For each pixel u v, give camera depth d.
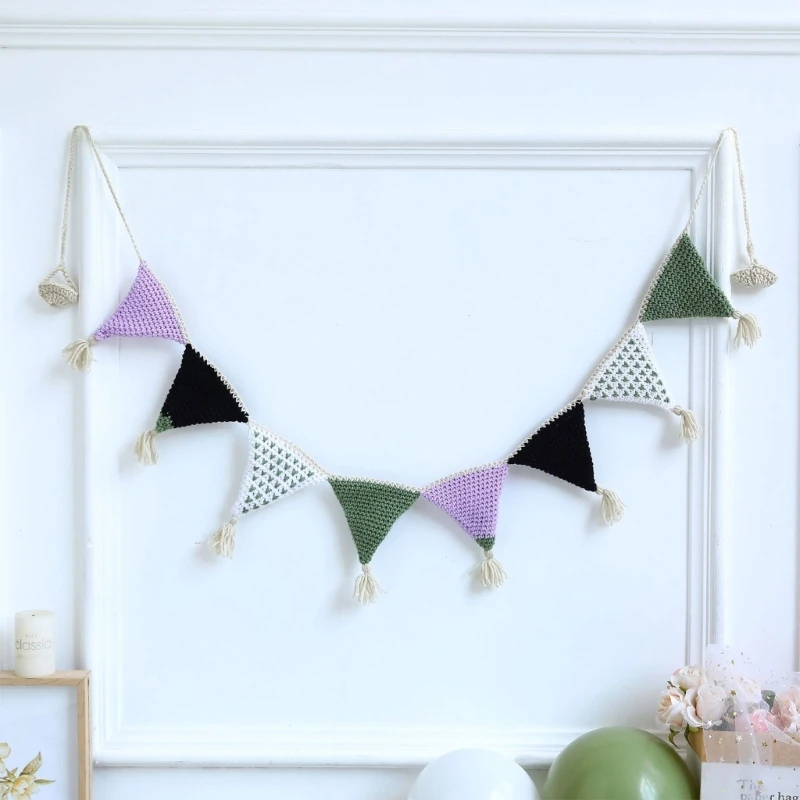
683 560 1.17
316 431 1.17
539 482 1.16
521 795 1.01
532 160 1.15
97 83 1.15
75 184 1.15
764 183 1.15
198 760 1.15
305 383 1.17
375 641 1.17
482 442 1.17
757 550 1.16
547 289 1.16
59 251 1.16
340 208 1.15
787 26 1.12
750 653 1.17
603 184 1.15
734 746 0.99
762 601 1.16
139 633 1.17
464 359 1.17
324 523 1.17
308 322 1.16
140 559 1.17
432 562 1.17
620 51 1.14
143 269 1.13
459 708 1.17
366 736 1.16
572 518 1.16
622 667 1.17
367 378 1.17
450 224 1.16
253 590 1.17
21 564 1.16
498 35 1.13
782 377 1.16
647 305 1.14
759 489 1.16
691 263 1.13
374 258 1.16
